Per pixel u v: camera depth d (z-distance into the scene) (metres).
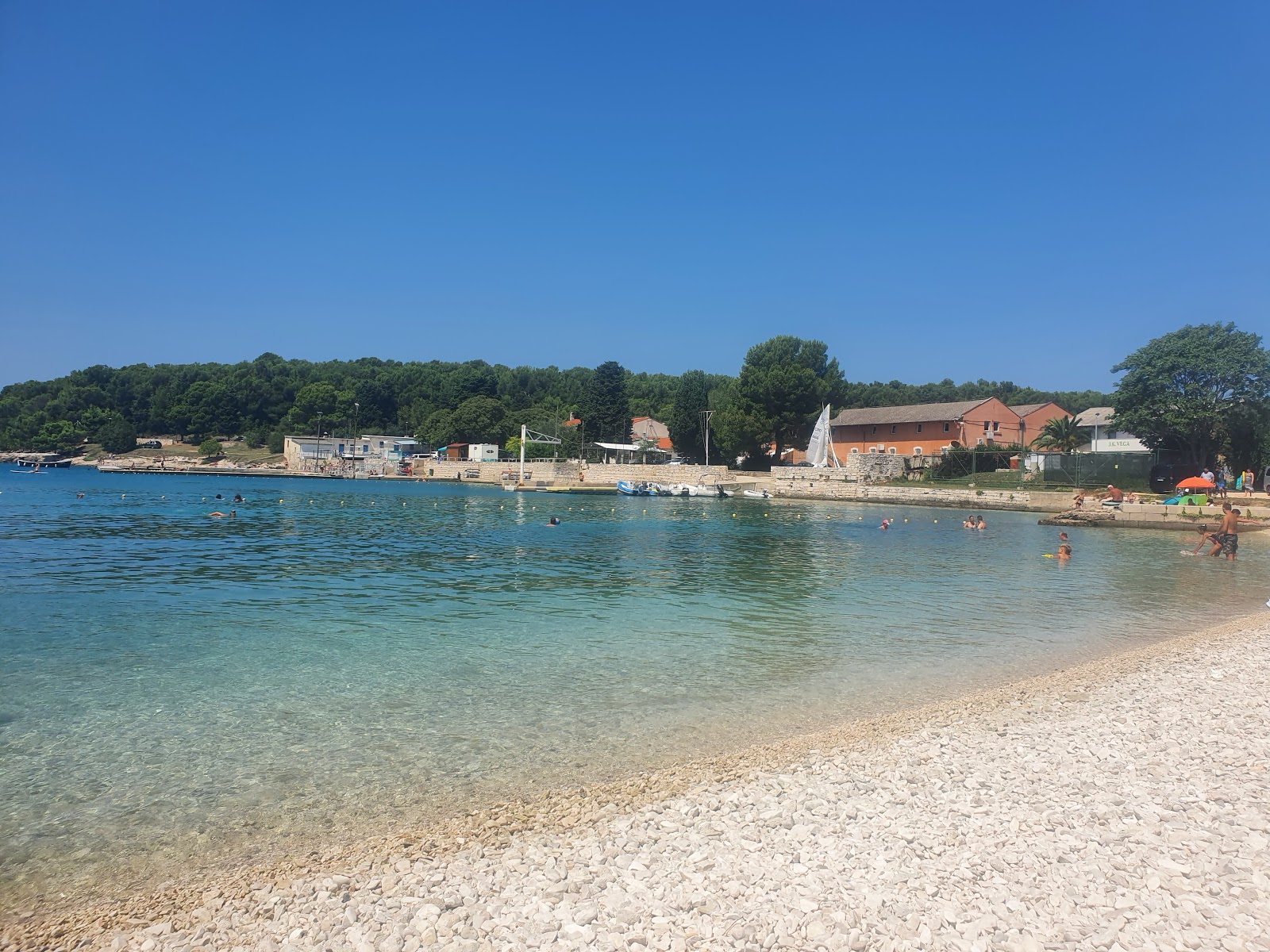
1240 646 17.98
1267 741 11.12
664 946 6.42
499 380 183.50
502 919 6.89
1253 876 7.28
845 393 115.06
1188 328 69.56
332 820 9.30
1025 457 83.69
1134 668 16.08
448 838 8.72
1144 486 68.12
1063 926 6.58
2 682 14.99
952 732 11.97
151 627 20.14
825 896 7.13
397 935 6.66
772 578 29.86
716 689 14.95
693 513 66.50
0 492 83.44
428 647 18.28
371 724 12.83
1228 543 37.31
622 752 11.56
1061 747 11.10
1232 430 68.75
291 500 77.31
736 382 112.94
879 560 35.84
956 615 22.67
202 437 180.00
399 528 49.75
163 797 9.92
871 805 9.20
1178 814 8.72
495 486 110.00
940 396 162.50
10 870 8.13
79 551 35.88
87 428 176.62
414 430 165.75
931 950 6.29
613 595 25.80
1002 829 8.46
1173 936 6.39
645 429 150.88
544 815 9.30
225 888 7.70
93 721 12.80
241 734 12.28
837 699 14.37
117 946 6.63
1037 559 36.31
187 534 44.09
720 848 8.17
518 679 15.59
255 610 22.53
